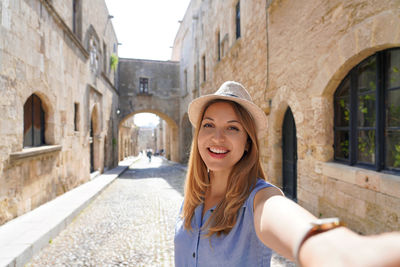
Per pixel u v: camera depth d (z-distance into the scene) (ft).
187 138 63.67
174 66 68.13
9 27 14.10
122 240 13.41
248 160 3.41
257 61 20.79
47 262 10.82
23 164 15.96
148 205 21.30
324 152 12.48
